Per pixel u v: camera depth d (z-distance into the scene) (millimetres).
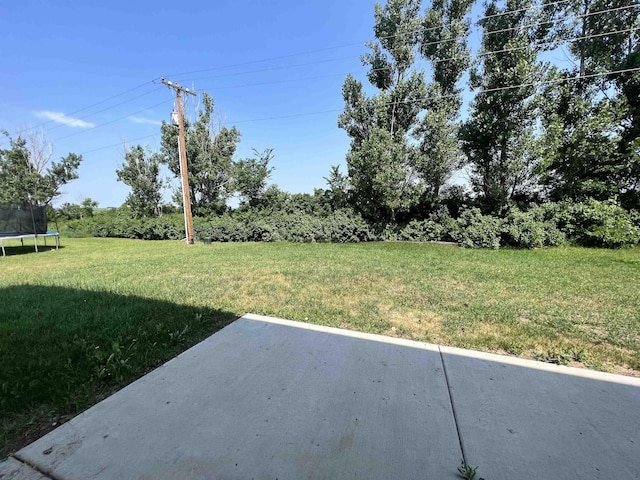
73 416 1832
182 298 4215
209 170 17562
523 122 9250
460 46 11406
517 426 1709
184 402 1937
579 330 3086
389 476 1392
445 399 1952
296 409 1855
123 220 17594
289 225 12883
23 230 10578
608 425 1719
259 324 3279
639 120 9234
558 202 9688
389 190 10344
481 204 10727
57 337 2926
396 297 4203
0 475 1424
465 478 1380
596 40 9883
